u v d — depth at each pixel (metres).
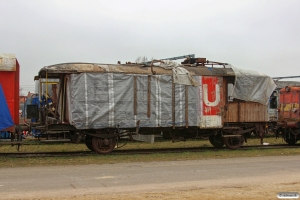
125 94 15.41
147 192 8.13
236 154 15.15
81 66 15.17
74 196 7.74
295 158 14.02
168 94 16.03
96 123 15.00
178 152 15.86
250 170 11.04
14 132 14.38
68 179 9.53
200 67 17.27
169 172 10.64
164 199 7.51
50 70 14.68
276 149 17.22
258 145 19.41
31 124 14.95
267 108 18.12
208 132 17.50
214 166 11.80
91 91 14.96
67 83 15.29
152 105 15.80
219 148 17.81
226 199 7.57
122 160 13.27
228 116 17.22
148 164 12.28
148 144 20.66
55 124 14.85
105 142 15.39
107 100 15.14
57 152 15.80
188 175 10.18
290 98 21.44
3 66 14.05
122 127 15.37
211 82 16.84
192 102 16.44
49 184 8.91
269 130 19.20
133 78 15.53
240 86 17.34
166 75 16.03
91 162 12.73
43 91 18.16
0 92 14.11
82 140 15.43
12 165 12.01
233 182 9.27
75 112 14.73
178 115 16.16
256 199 7.58
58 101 15.73
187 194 7.96
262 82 17.89
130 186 8.74
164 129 16.58
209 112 16.75
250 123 17.92
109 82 15.20
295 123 19.91
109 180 9.44
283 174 10.42
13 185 8.78
